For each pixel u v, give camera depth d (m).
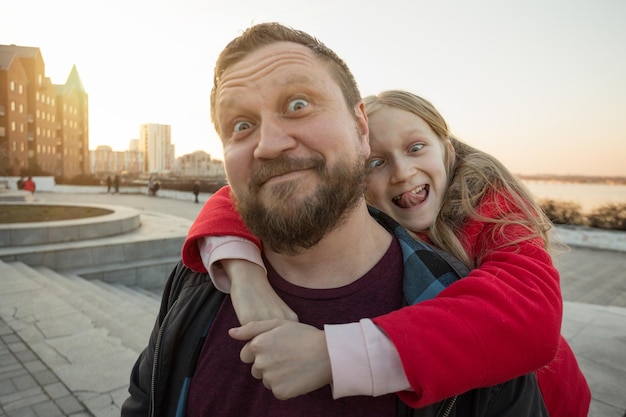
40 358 3.58
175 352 1.11
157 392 1.10
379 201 1.51
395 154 1.46
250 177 0.95
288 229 0.90
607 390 3.55
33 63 61.50
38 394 3.03
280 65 0.92
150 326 4.99
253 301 0.96
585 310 5.82
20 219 10.55
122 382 3.20
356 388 0.77
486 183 1.35
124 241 8.70
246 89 0.94
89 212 12.20
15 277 6.20
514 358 0.82
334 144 0.91
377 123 1.48
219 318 1.08
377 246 1.08
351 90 1.02
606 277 10.13
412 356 0.76
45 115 64.75
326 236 0.98
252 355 0.84
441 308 0.85
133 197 30.31
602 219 15.15
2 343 3.89
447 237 1.31
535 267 1.04
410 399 0.79
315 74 0.93
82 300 5.41
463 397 0.92
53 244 8.36
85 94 76.38
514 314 0.85
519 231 1.19
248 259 1.07
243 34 1.01
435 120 1.51
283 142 0.89
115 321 4.70
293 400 0.92
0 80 55.00
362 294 1.00
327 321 0.99
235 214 1.19
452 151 1.60
